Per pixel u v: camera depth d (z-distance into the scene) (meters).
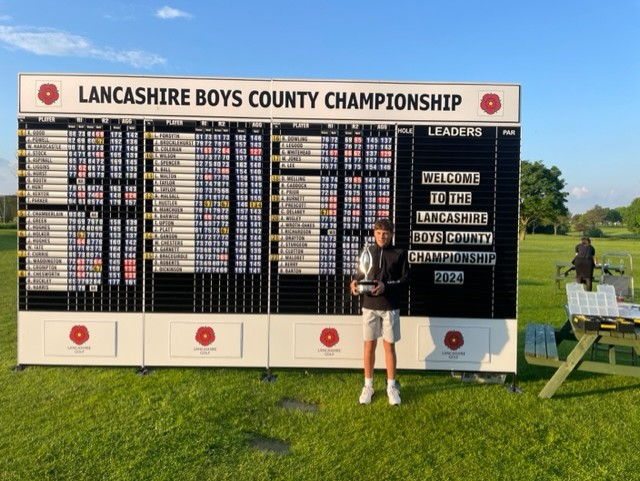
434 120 4.53
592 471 2.96
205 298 4.59
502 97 4.51
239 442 3.24
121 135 4.52
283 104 4.54
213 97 4.53
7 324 6.47
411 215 4.55
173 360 4.60
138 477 2.82
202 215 4.56
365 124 4.54
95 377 4.45
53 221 4.54
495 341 4.52
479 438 3.36
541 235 56.66
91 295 4.59
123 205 4.54
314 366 4.59
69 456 3.04
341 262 4.58
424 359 4.56
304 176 4.56
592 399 4.10
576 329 4.00
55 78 4.50
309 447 3.20
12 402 3.87
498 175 4.51
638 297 10.30
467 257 4.53
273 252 4.57
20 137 4.50
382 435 3.39
